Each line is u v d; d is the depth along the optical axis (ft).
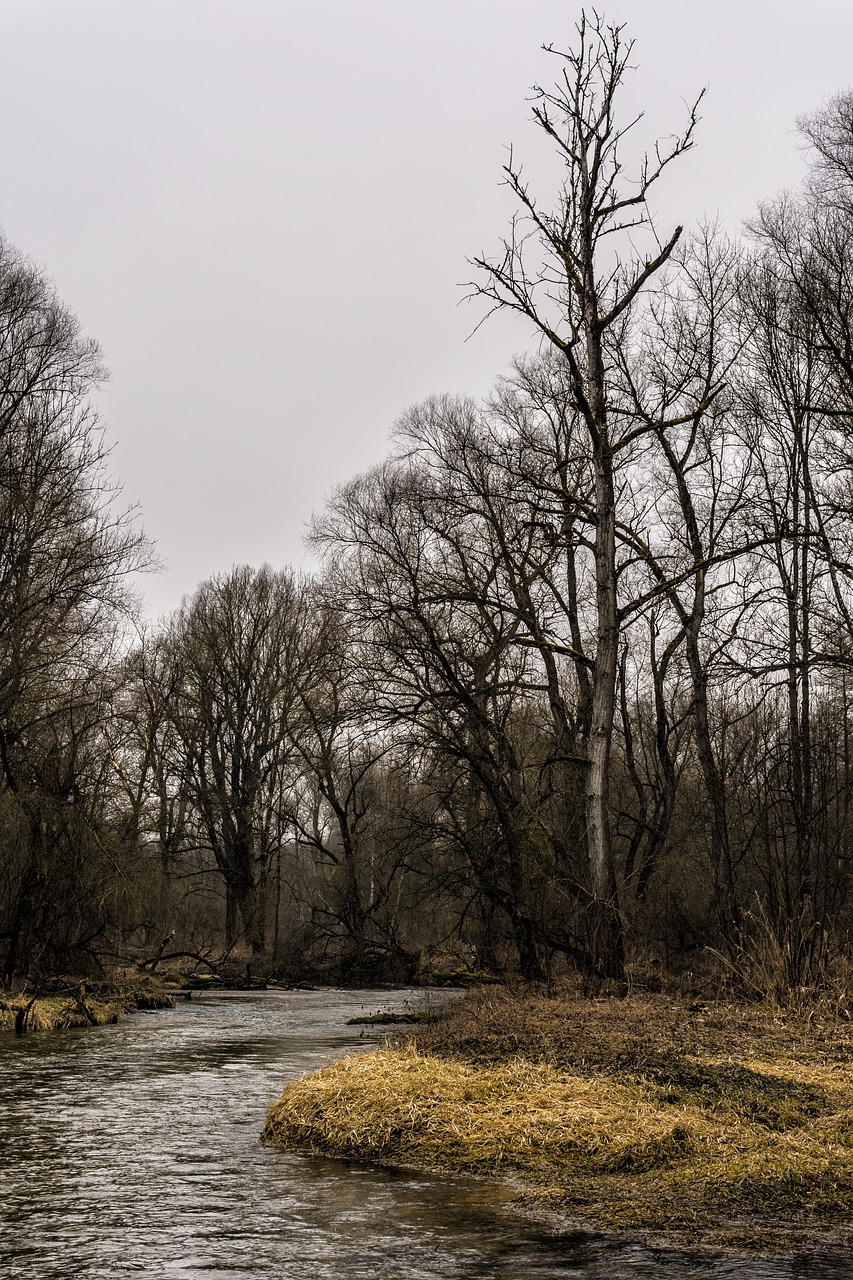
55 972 94.43
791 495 92.32
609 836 73.56
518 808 77.66
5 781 89.51
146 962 113.29
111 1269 22.98
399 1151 32.30
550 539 79.92
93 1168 31.42
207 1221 26.27
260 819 155.84
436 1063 39.11
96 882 93.09
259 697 155.74
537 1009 57.26
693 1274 22.41
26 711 90.68
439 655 78.28
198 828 161.68
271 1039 65.57
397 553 88.53
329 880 143.33
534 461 91.15
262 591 159.53
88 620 94.58
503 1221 26.09
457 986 114.62
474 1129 32.78
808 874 82.17
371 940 121.60
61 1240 24.86
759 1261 23.16
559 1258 23.49
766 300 93.50
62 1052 58.80
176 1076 49.85
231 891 156.46
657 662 112.68
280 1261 23.45
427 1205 27.40
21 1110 40.83
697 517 96.99
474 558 90.89
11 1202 27.86
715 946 91.40
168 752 156.97
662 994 66.80
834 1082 37.29
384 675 81.05
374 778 136.56
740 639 84.12
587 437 97.19
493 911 90.12
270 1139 35.17
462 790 81.30
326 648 92.02
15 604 88.17
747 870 99.91
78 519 92.58
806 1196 27.02
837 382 86.94
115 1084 47.37
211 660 157.48
